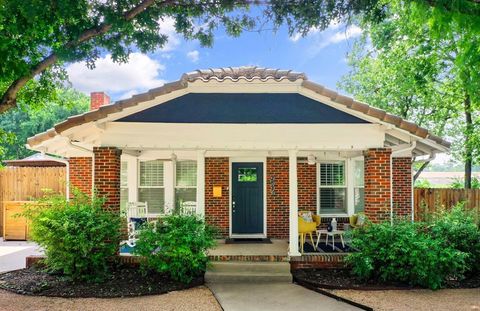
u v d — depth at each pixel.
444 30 5.94
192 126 9.36
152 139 9.32
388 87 18.97
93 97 14.22
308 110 9.45
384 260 8.27
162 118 9.34
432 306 7.02
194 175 13.27
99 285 8.23
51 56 6.22
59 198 9.16
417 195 14.23
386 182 9.42
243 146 9.43
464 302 7.28
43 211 8.70
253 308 6.94
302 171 13.16
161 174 13.24
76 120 8.72
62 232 8.34
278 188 13.05
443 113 18.84
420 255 8.12
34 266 9.61
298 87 9.26
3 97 5.91
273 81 9.00
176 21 7.29
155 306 7.05
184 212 10.21
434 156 11.69
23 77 5.84
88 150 9.83
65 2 5.54
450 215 9.53
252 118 9.42
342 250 10.61
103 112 8.79
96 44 6.71
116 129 9.27
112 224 8.72
